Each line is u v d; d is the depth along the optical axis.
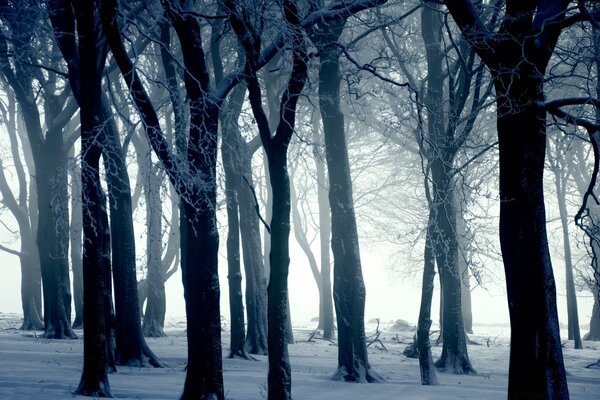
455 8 12.62
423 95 24.95
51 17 16.84
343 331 20.89
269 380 12.92
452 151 22.31
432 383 20.23
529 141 11.91
